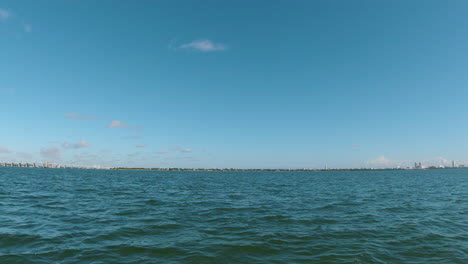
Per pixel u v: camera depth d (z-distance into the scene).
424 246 13.48
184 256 11.90
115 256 11.76
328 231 16.31
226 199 30.80
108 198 29.92
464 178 83.88
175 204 26.20
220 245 13.48
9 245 12.80
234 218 19.92
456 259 11.74
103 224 17.41
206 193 37.62
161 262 11.17
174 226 17.23
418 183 61.19
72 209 22.38
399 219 19.75
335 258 11.84
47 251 12.16
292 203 27.84
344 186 53.00
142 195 33.78
